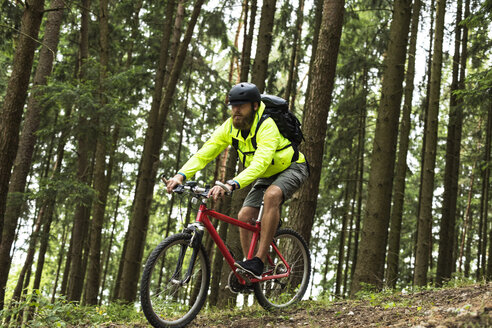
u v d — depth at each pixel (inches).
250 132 149.6
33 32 269.6
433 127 442.0
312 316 163.8
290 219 256.4
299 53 634.8
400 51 385.7
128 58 622.5
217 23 508.1
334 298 203.8
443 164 831.1
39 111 427.8
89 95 406.6
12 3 460.4
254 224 162.6
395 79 382.9
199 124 687.7
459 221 825.5
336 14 265.3
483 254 632.4
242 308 193.8
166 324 144.7
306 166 161.3
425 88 554.3
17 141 270.5
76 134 414.6
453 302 154.6
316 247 902.4
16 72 267.7
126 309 215.2
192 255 149.8
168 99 452.1
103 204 478.9
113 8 612.4
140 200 435.2
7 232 384.5
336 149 595.5
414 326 125.6
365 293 225.6
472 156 668.1
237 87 146.8
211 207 519.5
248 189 358.0
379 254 368.2
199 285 155.9
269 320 162.6
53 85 401.1
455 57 537.6
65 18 564.4
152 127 451.5
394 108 381.1
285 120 152.9
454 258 782.5
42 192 408.8
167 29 480.4
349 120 590.6
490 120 591.8
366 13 668.1
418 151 756.6
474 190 802.2
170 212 736.3
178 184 147.9
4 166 264.8
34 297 175.8
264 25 404.8
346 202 676.7
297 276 183.2
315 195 256.7
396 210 467.8
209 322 167.8
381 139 379.9
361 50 592.1
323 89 261.7
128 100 576.4
